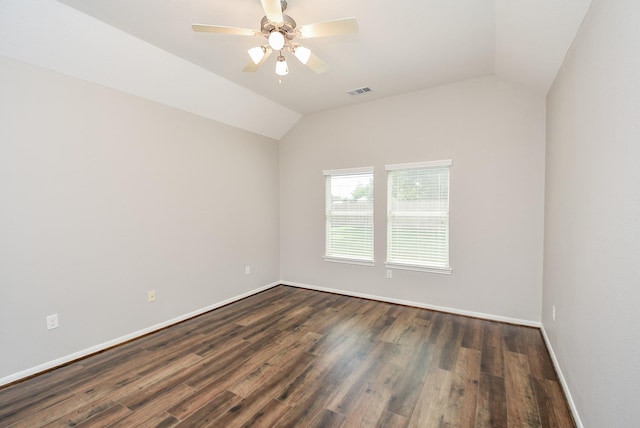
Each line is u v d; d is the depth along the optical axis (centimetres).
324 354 271
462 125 360
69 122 261
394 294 413
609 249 137
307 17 232
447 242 376
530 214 328
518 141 332
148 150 321
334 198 468
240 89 373
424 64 314
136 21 238
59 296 255
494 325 335
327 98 411
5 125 226
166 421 187
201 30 200
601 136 150
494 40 266
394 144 406
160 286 334
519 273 335
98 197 280
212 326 339
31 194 239
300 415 192
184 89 335
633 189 114
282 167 513
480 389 217
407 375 236
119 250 297
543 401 203
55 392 217
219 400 207
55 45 236
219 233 405
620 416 122
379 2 214
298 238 500
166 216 339
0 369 224
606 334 139
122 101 298
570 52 212
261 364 254
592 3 165
